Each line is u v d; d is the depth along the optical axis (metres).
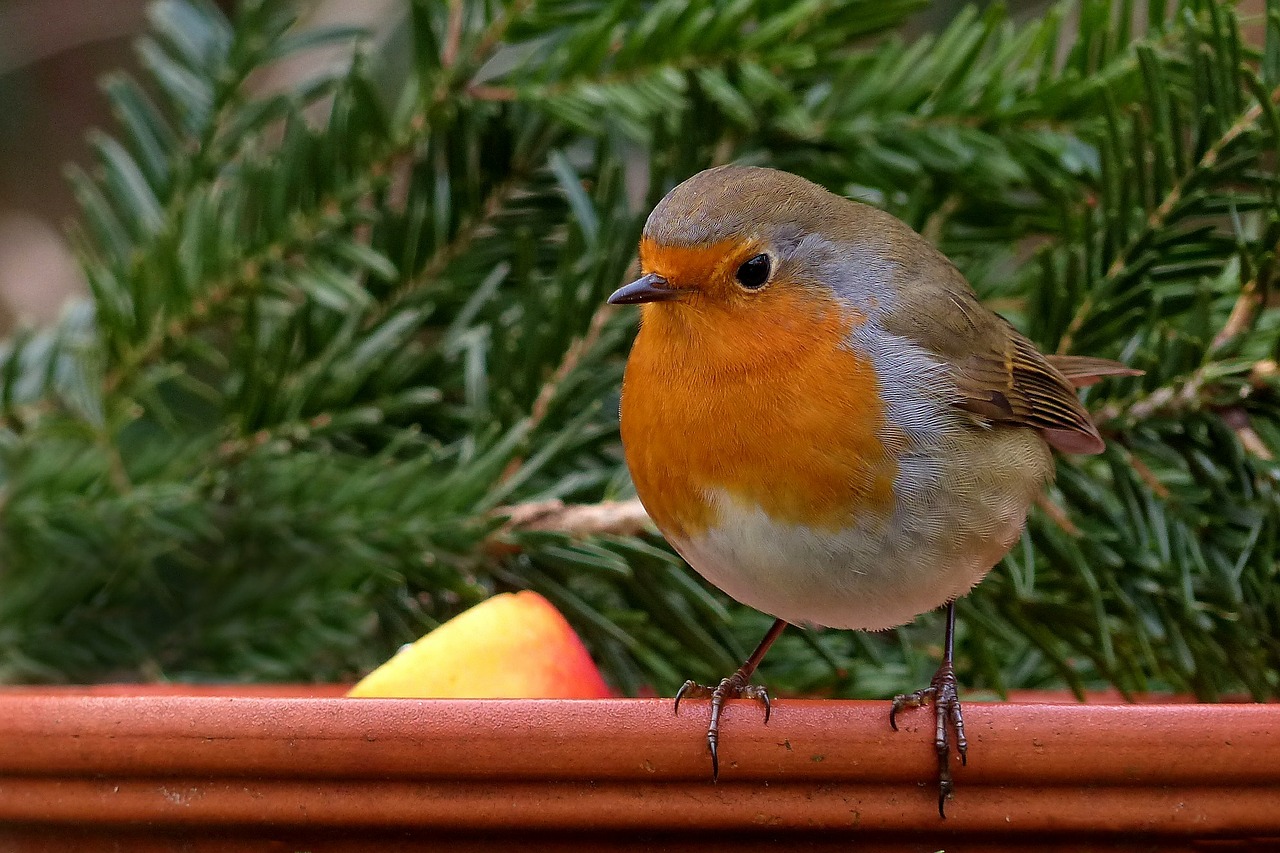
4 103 2.94
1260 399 2.63
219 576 2.71
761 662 2.69
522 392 2.67
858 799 2.56
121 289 2.69
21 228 2.93
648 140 2.69
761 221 2.62
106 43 3.04
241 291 2.68
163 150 2.70
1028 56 2.69
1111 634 2.66
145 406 2.71
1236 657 2.65
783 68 2.68
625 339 2.68
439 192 2.70
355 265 2.70
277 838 2.56
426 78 2.68
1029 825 2.56
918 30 2.88
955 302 2.64
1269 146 2.64
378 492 2.66
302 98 2.70
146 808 2.56
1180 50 2.68
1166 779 2.55
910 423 2.61
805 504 2.61
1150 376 2.64
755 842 2.56
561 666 2.61
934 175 2.70
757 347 2.61
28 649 2.71
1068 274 2.66
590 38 2.67
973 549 2.62
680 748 2.55
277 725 2.55
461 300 2.70
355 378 2.67
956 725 2.55
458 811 2.55
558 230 2.71
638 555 2.65
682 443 2.61
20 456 2.69
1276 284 2.63
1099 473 2.68
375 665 2.71
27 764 2.56
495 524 2.65
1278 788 2.55
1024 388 2.64
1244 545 2.64
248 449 2.68
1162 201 2.65
